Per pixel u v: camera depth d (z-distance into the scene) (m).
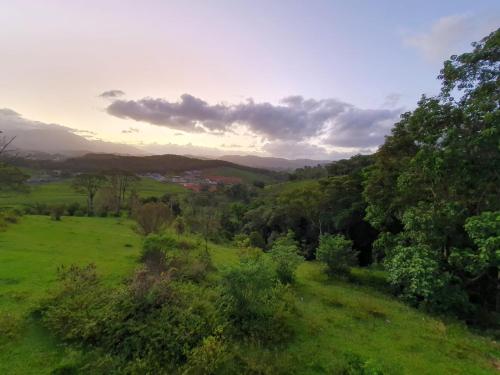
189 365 8.44
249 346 10.00
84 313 10.03
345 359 9.62
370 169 25.16
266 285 12.62
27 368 8.21
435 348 11.18
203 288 13.27
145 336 9.20
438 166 16.17
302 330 11.67
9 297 11.64
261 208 50.53
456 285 15.56
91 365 8.34
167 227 26.78
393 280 16.77
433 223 16.67
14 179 50.91
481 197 16.36
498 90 14.92
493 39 14.79
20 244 21.17
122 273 15.19
